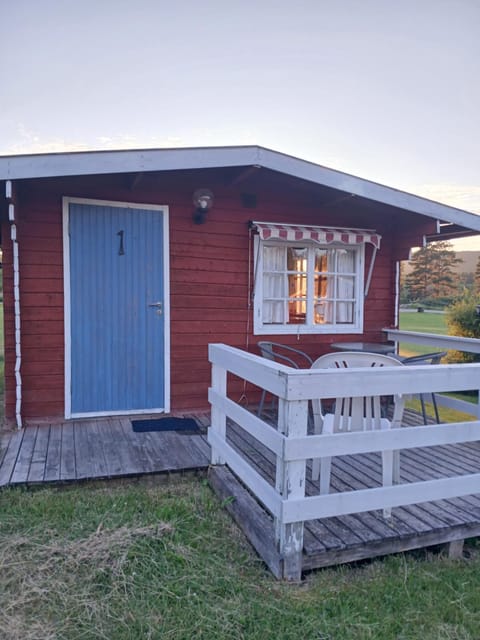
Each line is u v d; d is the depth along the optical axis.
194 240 4.48
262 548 2.25
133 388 4.35
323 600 1.99
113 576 2.03
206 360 4.59
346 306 5.18
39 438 3.67
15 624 1.74
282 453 2.03
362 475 3.03
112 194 4.17
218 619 1.82
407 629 1.85
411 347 9.70
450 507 2.63
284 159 3.90
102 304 4.20
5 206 3.79
